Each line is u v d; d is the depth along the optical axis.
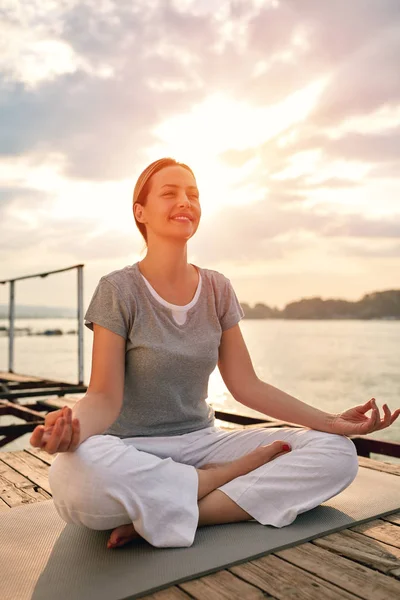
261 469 1.65
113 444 1.47
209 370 1.78
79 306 5.39
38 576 1.32
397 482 2.07
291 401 1.83
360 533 1.57
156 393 1.70
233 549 1.44
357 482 2.07
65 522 1.69
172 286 1.80
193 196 1.83
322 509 1.75
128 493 1.43
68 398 4.59
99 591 1.24
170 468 1.52
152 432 1.73
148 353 1.66
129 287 1.70
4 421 9.05
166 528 1.47
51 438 1.33
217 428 1.94
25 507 1.84
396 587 1.25
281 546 1.46
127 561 1.39
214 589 1.25
